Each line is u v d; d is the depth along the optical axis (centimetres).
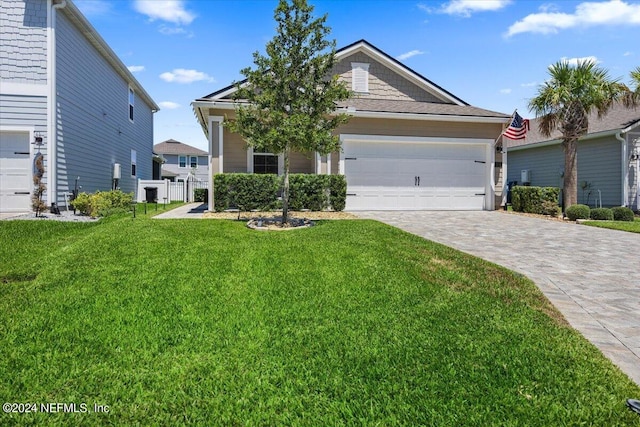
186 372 271
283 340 320
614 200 1612
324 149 828
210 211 1169
